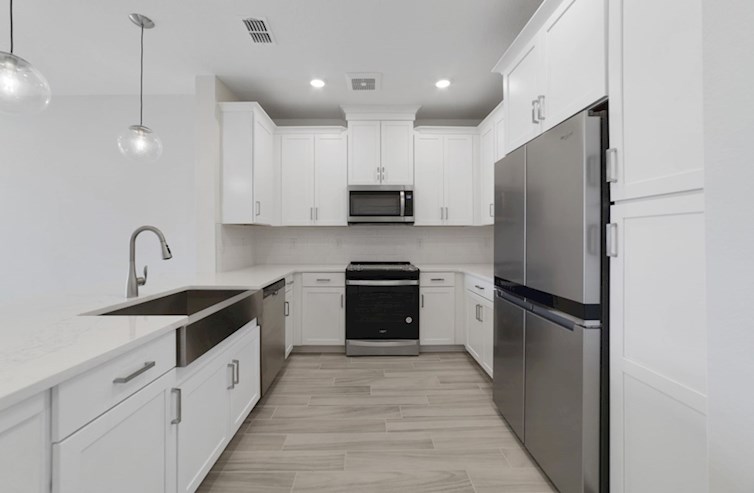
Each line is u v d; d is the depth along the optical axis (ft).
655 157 3.54
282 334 9.70
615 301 4.12
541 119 5.75
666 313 3.43
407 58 8.86
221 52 8.52
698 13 3.06
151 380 3.82
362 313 11.32
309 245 13.33
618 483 4.12
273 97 11.32
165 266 11.07
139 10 6.92
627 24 3.90
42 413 2.61
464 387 8.99
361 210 11.98
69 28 7.52
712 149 2.05
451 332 11.62
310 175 12.17
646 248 3.68
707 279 2.07
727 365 1.94
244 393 6.69
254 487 5.41
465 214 12.33
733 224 1.91
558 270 4.95
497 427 7.11
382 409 7.84
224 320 5.56
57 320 4.15
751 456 1.82
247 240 12.37
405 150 12.14
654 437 3.59
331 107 12.25
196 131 9.71
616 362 4.12
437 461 6.04
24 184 11.04
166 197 11.08
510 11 7.05
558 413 4.97
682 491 3.27
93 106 11.03
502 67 7.32
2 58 4.55
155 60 8.89
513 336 6.53
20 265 11.07
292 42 8.10
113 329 3.78
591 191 4.30
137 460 3.59
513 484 5.48
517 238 6.31
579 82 4.75
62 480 2.70
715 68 2.03
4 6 6.72
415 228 13.43
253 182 9.99
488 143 11.37
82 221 11.08
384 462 6.01
